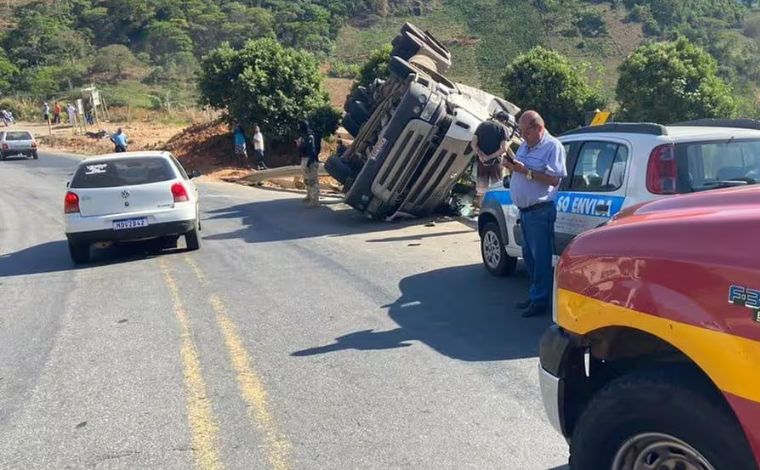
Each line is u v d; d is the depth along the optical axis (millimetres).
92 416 5277
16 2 101250
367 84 25859
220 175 25953
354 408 5191
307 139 16984
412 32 15922
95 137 43469
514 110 15227
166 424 5070
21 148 36375
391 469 4305
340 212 15953
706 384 2887
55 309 8516
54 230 15734
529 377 5648
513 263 9039
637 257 3119
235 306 8164
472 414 5012
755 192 3268
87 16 93250
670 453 3004
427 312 7609
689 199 3473
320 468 4359
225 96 28047
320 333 7012
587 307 3355
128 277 10109
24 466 4562
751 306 2658
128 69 78375
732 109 21938
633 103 22594
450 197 14773
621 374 3643
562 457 4363
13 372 6324
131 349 6781
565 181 7527
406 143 13031
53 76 75625
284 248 11859
